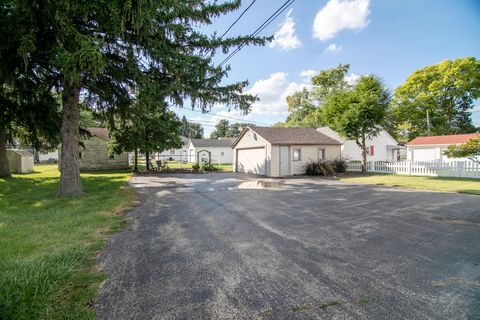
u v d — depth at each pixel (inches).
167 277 124.3
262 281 120.0
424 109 1208.2
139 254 153.9
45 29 288.2
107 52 347.6
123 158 1035.3
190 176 729.6
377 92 668.1
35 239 176.4
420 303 101.3
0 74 314.7
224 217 249.1
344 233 195.2
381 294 108.2
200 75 394.6
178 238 184.7
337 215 254.5
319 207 294.0
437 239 180.2
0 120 421.4
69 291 110.0
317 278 122.8
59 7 255.8
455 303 101.2
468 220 231.8
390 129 1355.8
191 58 378.6
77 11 274.4
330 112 730.2
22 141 597.3
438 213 259.3
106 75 374.6
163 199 352.8
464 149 447.8
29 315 91.7
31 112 410.3
